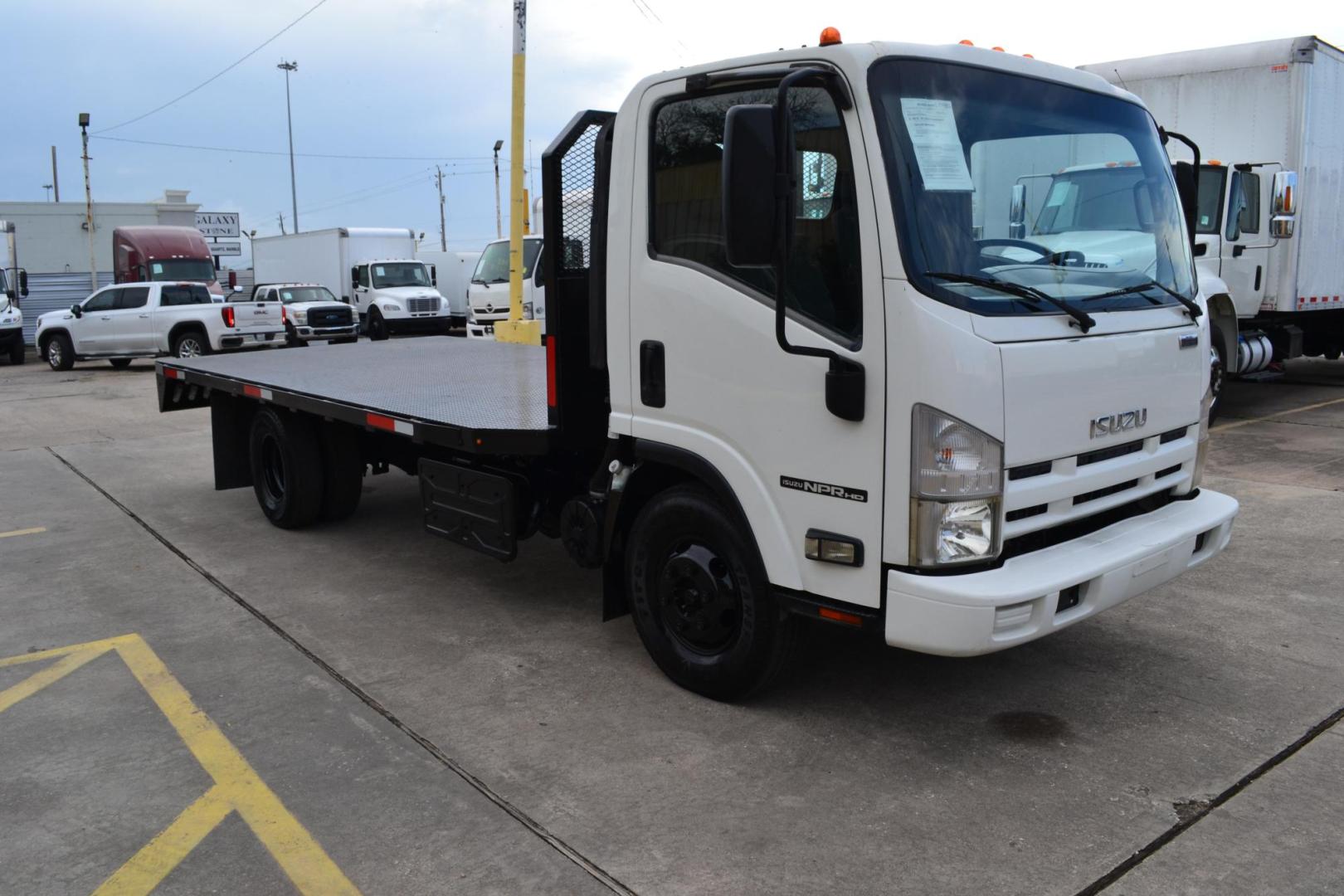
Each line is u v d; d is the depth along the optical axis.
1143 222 4.10
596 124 4.53
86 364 23.22
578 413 4.62
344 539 6.93
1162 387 3.92
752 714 4.07
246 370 7.80
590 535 4.49
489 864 3.08
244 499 8.28
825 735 3.88
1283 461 8.71
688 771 3.62
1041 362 3.38
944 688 4.29
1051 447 3.45
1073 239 3.79
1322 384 14.10
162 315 20.38
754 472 3.72
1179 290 4.17
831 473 3.47
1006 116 3.63
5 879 3.04
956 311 3.24
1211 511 4.07
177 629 5.20
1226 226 10.56
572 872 3.03
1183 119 11.42
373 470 7.41
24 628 5.24
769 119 3.08
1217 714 4.00
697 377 3.86
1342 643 4.70
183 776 3.66
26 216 30.39
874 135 3.25
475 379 7.05
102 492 8.61
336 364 8.20
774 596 3.74
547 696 4.29
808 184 3.45
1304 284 11.28
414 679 4.50
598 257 4.32
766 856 3.09
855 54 3.29
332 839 3.23
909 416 3.24
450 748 3.83
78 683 4.52
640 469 4.27
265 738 3.94
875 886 2.94
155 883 3.02
